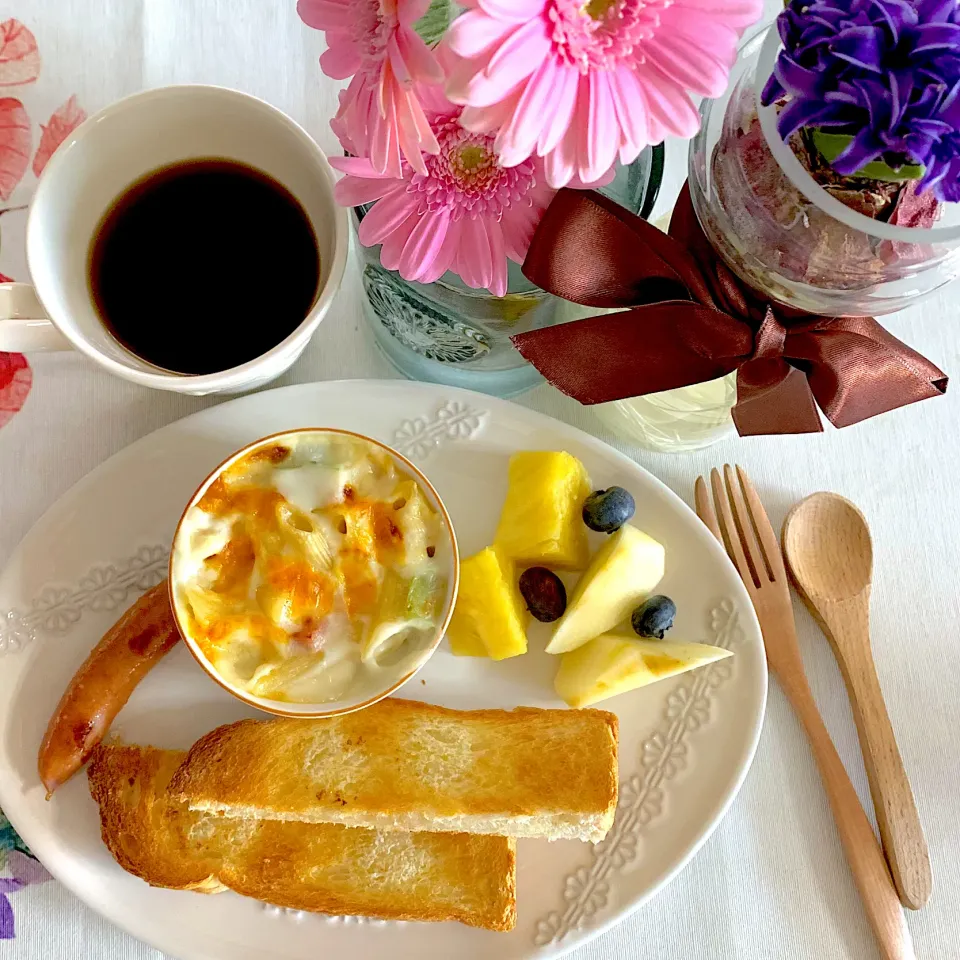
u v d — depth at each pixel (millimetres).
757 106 256
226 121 311
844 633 368
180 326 321
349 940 344
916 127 212
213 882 341
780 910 357
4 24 372
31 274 291
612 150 229
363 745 349
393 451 326
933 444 383
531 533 349
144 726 350
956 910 355
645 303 296
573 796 339
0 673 344
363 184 267
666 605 350
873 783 360
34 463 365
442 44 228
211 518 326
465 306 305
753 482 382
